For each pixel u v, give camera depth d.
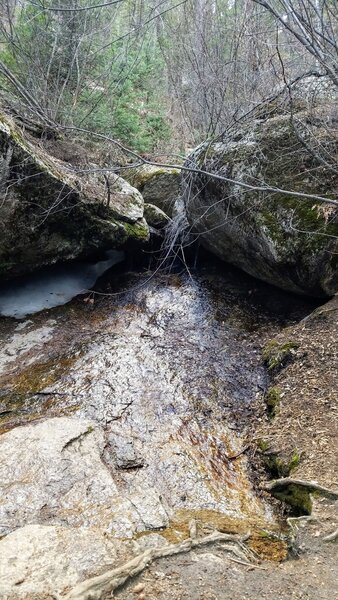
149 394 4.60
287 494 3.24
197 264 7.41
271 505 3.37
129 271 7.29
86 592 2.10
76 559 2.37
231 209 5.74
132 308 6.29
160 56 10.26
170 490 3.40
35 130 6.86
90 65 8.92
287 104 5.21
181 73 9.34
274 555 2.68
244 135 5.76
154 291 6.67
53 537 2.54
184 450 3.87
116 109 8.98
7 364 5.15
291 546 2.66
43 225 5.99
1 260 5.97
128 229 6.77
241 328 5.69
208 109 7.17
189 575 2.34
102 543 2.52
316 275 5.20
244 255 6.19
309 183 5.10
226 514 3.18
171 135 10.25
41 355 5.29
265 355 5.01
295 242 5.07
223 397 4.60
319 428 3.72
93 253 6.89
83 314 6.16
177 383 4.78
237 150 5.67
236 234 5.96
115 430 4.05
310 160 5.12
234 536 2.76
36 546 2.46
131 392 4.61
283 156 5.25
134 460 3.69
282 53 5.70
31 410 4.42
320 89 4.89
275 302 6.07
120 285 6.89
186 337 5.60
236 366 5.01
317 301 5.68
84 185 6.41
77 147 7.24
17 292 6.38
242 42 6.28
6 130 5.20
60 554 2.40
